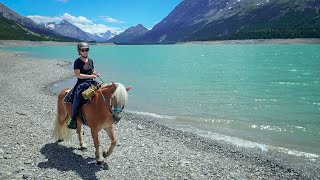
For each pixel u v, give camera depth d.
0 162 10.33
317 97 26.95
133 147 12.92
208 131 16.84
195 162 11.81
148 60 79.38
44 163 10.55
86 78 10.38
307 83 36.09
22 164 10.33
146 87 32.56
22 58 72.75
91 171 10.24
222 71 49.97
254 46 186.38
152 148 13.03
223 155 13.24
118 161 11.23
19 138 12.77
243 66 59.59
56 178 9.57
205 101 25.09
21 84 30.98
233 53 112.25
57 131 11.99
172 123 18.44
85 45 10.22
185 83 35.75
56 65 54.88
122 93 9.57
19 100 21.94
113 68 54.81
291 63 66.19
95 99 10.06
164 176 10.30
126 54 115.81
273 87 33.00
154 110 21.84
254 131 16.88
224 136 15.94
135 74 45.00
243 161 12.62
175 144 14.19
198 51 139.00
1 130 13.70
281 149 14.12
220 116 20.17
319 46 161.62
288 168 11.96
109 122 10.07
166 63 68.12
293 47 155.00
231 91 30.19
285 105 23.56
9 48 165.12
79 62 10.39
